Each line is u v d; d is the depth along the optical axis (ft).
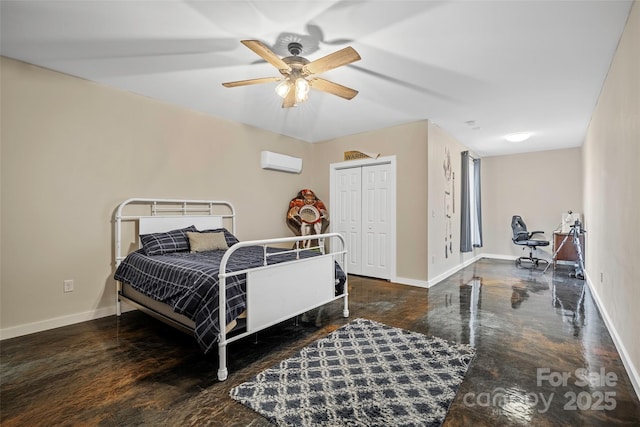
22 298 8.68
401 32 7.20
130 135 10.80
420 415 5.16
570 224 18.03
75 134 9.61
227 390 5.92
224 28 7.07
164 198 11.68
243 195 14.55
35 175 8.89
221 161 13.61
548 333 8.58
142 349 7.74
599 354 7.34
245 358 7.23
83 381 6.25
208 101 11.75
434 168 14.60
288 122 14.40
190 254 10.23
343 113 13.09
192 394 5.79
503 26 6.97
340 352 7.48
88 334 8.71
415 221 14.29
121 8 6.34
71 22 6.84
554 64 8.77
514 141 16.78
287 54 8.14
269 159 15.23
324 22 6.82
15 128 8.55
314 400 5.58
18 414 5.24
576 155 19.53
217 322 6.33
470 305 11.21
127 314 10.52
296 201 16.63
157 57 8.42
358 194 16.70
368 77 9.62
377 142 15.65
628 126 7.02
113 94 10.39
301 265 8.36
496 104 11.98
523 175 21.36
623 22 6.84
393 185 15.02
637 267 6.23
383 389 5.91
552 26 6.97
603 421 5.03
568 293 12.80
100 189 10.13
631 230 6.79
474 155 21.15
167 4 6.22
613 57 8.31
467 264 19.67
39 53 8.21
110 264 10.37
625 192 7.37
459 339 8.20
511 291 13.15
